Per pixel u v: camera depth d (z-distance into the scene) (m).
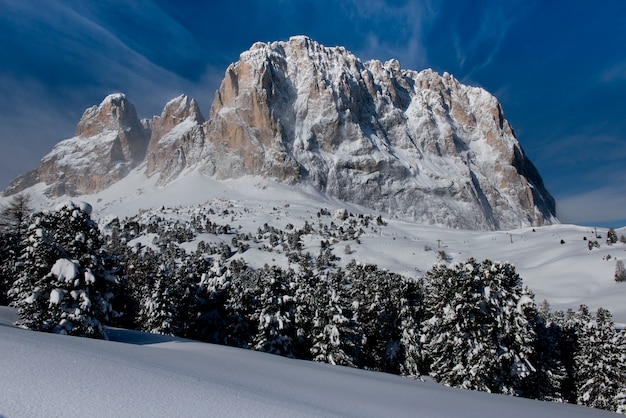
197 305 51.72
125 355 16.20
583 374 44.47
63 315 27.98
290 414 9.84
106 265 31.98
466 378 35.47
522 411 19.27
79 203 30.91
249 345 47.72
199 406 9.24
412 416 13.46
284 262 168.75
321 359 42.84
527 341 35.78
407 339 47.28
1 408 7.21
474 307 35.88
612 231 172.38
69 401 8.15
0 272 43.84
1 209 45.00
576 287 135.12
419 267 173.50
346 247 187.50
